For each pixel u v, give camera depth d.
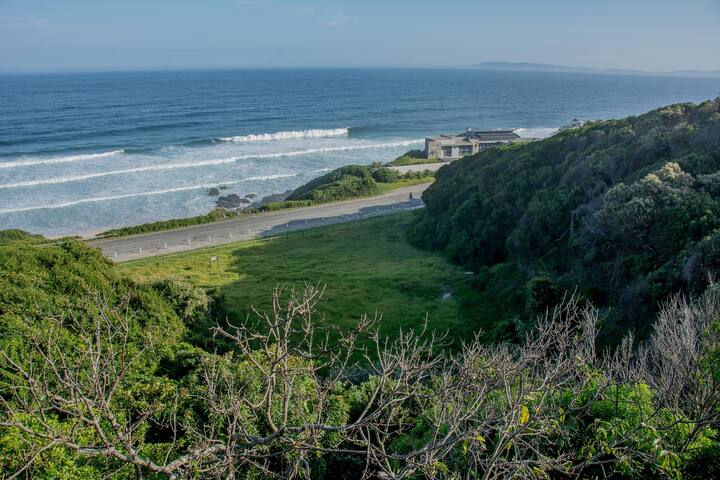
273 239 46.78
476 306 30.61
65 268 23.97
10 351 15.10
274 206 57.94
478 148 87.75
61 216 60.41
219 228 51.09
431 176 73.50
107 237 48.53
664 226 25.44
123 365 7.51
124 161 91.94
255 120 159.25
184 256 42.34
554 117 190.12
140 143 112.06
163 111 174.50
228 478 7.26
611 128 42.34
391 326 28.42
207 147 109.81
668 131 35.50
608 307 24.61
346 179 66.06
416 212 53.53
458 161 53.47
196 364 18.50
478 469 9.61
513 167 42.56
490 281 32.91
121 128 133.50
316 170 88.62
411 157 87.88
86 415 11.70
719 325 10.43
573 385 11.66
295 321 28.59
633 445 9.91
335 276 36.44
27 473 10.71
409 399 14.01
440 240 42.69
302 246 44.66
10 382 13.60
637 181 28.84
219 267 39.34
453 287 34.03
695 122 36.22
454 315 29.72
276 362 7.38
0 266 22.34
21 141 111.56
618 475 10.01
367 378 18.97
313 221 53.22
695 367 9.80
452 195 45.78
